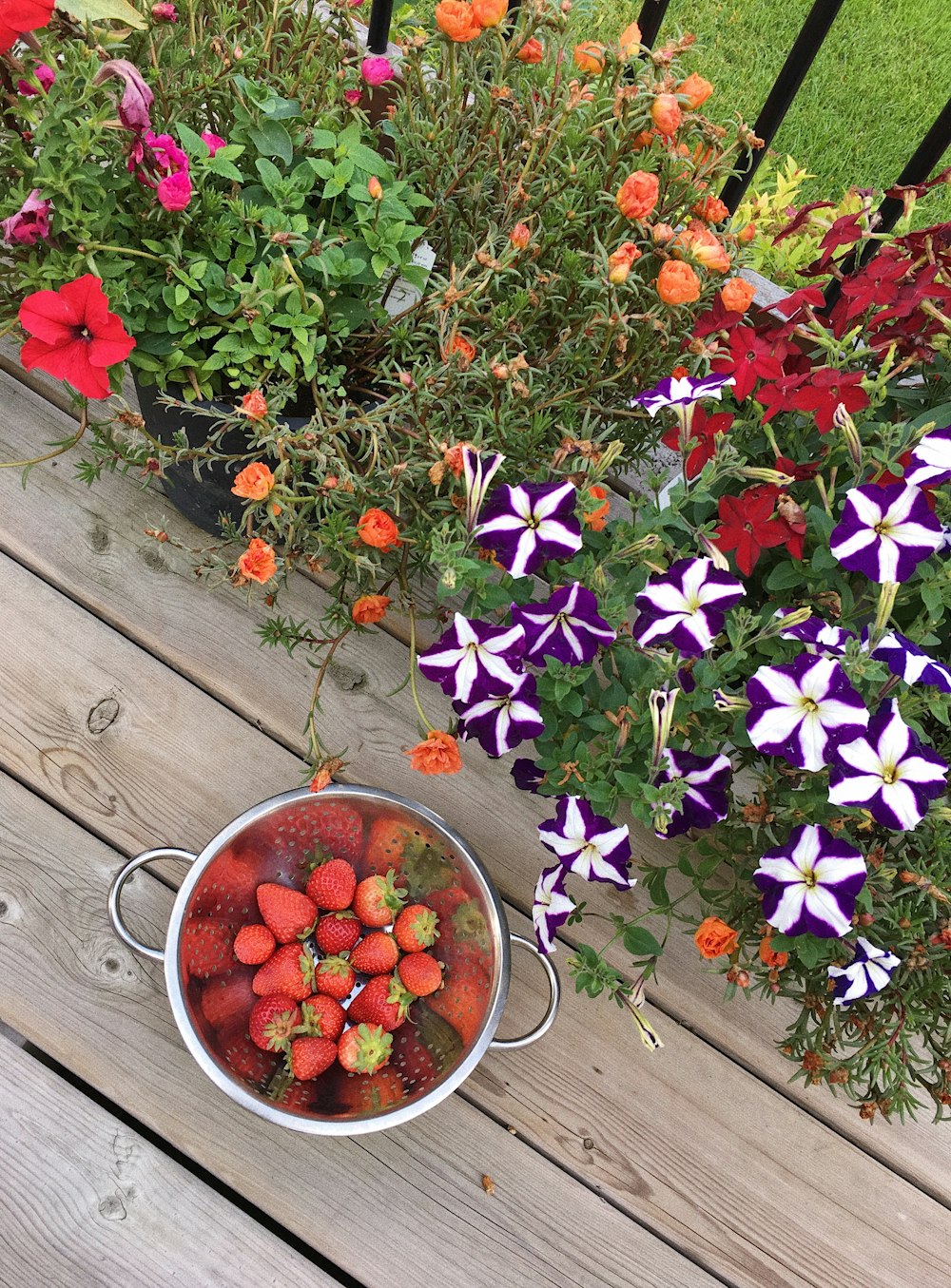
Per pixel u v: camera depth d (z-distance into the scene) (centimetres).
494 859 88
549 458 80
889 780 62
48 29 66
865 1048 71
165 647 90
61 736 87
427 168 79
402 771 89
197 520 90
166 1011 81
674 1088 84
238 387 74
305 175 74
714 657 83
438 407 77
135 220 72
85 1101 79
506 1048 75
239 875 80
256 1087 77
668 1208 81
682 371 74
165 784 87
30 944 82
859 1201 82
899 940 69
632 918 87
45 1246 76
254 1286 76
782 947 68
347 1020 81
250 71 79
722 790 70
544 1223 80
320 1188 79
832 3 82
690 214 81
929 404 77
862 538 65
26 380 96
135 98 61
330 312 76
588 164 78
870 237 76
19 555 91
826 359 77
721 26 142
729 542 72
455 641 69
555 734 74
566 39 78
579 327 81
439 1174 80
